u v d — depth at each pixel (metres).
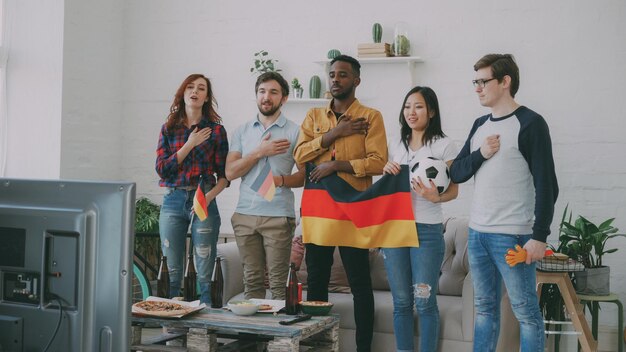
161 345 2.86
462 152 2.93
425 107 3.12
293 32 5.15
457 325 3.36
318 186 3.29
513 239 2.65
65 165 4.93
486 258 2.77
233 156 3.51
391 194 3.16
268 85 3.46
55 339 1.20
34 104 4.90
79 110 5.05
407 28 4.87
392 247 3.17
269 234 3.39
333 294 3.81
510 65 2.70
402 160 3.22
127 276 1.17
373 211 3.19
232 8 5.29
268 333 2.61
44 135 4.89
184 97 3.52
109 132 5.39
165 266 3.17
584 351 3.74
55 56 4.86
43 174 4.89
